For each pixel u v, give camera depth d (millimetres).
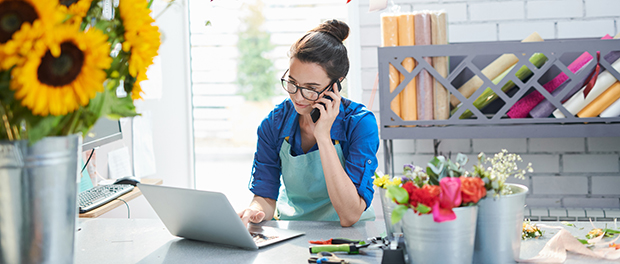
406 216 957
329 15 2977
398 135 2270
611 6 2537
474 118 2326
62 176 787
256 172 1655
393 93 2229
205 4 3248
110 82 822
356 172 1461
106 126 1938
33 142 728
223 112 6426
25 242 763
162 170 2762
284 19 4547
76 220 842
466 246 939
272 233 1287
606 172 2621
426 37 2219
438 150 2729
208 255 1140
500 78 2260
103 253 1168
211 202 1100
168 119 2820
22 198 751
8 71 684
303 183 1621
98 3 792
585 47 2119
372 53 2729
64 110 718
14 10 680
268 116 1665
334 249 1127
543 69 2158
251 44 9250
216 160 6398
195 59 5652
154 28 832
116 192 1838
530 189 2680
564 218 2479
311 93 1423
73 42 707
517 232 1012
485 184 970
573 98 2182
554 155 2648
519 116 2244
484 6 2619
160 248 1198
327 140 1423
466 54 2182
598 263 1024
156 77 2617
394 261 989
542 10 2586
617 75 2109
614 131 2178
